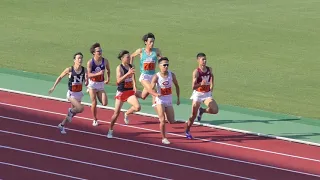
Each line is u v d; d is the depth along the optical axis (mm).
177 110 68812
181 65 86562
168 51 93312
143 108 68688
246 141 60906
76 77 59438
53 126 62594
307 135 63000
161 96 58281
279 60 90250
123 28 105562
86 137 60219
